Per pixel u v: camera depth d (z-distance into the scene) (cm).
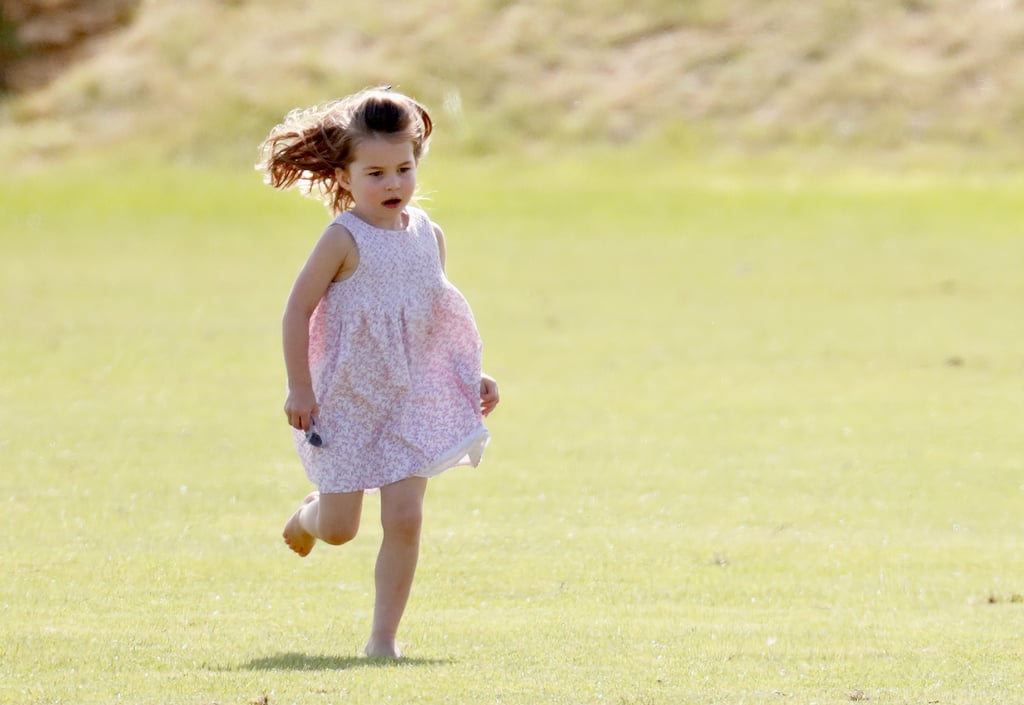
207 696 1338
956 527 2222
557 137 9644
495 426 3066
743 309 4928
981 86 9794
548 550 2047
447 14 10725
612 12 10675
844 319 4709
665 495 2428
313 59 10331
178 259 6425
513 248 6725
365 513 2295
